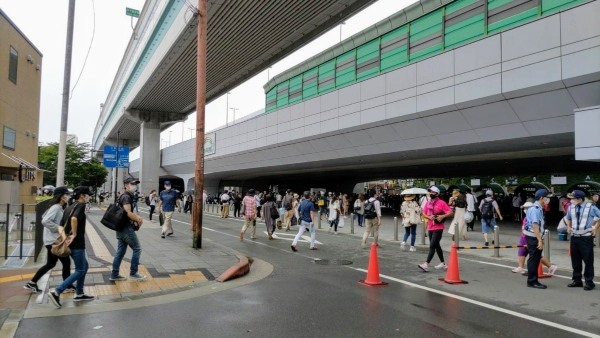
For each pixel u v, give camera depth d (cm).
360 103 2503
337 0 2645
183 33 3123
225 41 3319
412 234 1366
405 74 2170
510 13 1748
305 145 3203
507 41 1661
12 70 2244
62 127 1245
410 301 739
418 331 578
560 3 1562
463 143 2078
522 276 970
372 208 1467
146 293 775
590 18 1401
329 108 2798
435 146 2236
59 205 752
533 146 2073
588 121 1338
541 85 1552
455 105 1898
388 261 1169
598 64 1381
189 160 5606
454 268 892
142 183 6284
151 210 2555
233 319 630
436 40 2119
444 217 1020
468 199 2058
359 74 2725
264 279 927
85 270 710
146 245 1347
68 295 747
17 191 2045
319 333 570
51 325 592
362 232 1991
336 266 1091
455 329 588
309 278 938
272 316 646
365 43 2664
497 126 1858
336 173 4772
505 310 685
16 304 688
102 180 6100
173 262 1057
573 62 1447
